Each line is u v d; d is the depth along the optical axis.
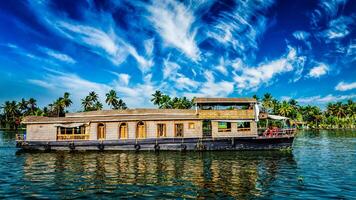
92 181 16.66
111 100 99.88
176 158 25.31
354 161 23.62
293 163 22.61
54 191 14.59
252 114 30.59
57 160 24.53
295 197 13.38
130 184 15.93
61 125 31.05
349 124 116.88
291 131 30.16
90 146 30.33
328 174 18.30
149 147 29.77
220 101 30.69
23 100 108.94
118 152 29.50
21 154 28.75
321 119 118.12
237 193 14.12
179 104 93.56
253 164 22.19
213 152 28.91
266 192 14.25
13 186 15.60
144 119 30.42
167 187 15.26
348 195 13.61
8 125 111.44
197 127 30.44
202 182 16.33
